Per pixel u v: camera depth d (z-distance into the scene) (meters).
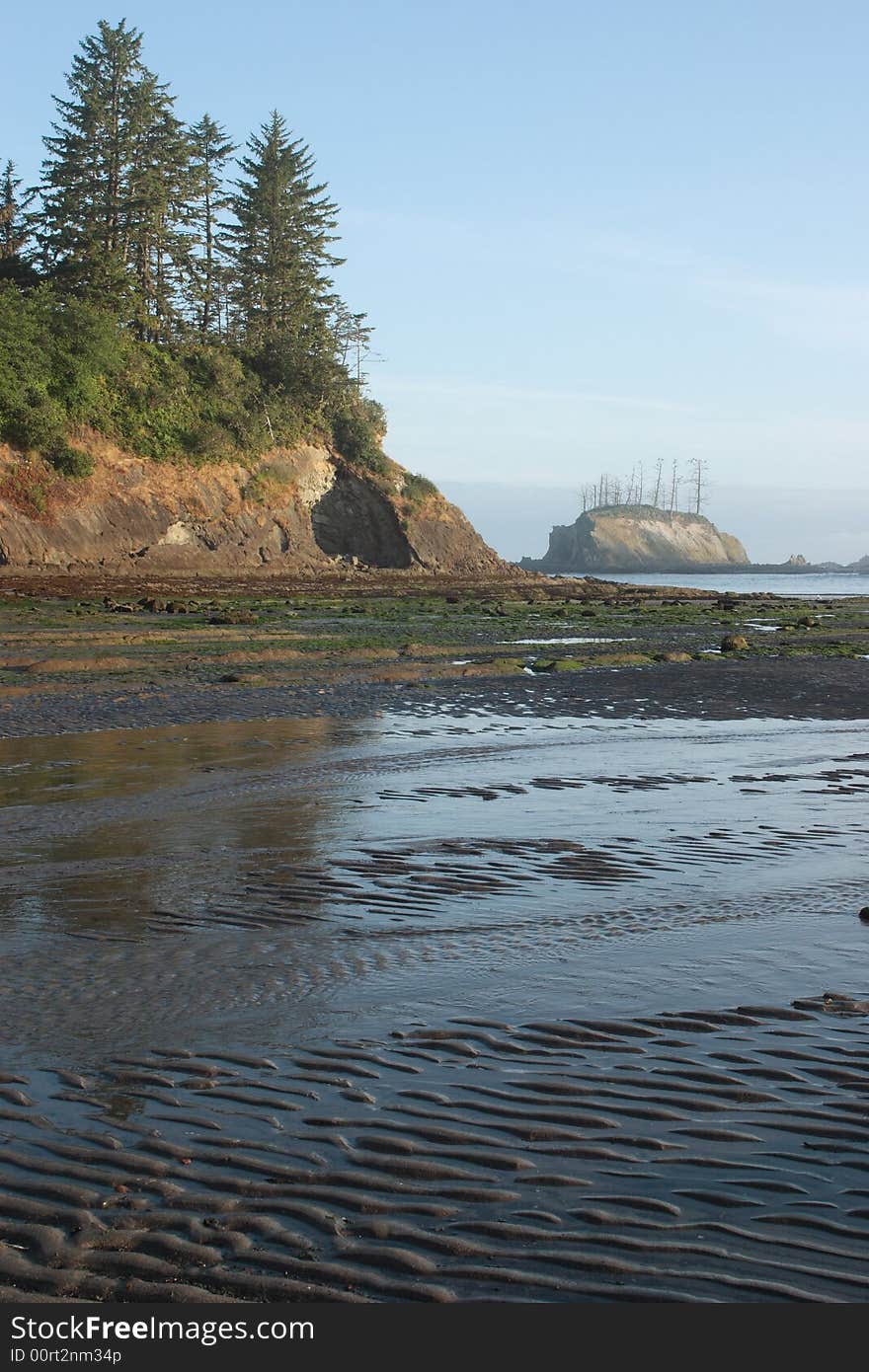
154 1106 5.11
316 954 7.29
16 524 68.06
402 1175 4.50
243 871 9.38
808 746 16.22
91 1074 5.47
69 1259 3.97
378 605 50.84
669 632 39.38
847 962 7.02
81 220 75.94
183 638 32.34
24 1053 5.72
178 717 18.67
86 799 12.34
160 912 8.24
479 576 84.75
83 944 7.52
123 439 75.56
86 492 71.94
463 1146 4.72
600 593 71.38
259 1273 3.89
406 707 20.08
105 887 8.90
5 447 68.81
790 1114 5.00
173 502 76.38
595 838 10.45
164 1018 6.21
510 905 8.37
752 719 19.09
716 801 12.19
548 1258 3.94
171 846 10.23
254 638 32.94
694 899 8.46
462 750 15.66
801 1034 5.89
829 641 35.84
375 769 14.20
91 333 72.88
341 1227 4.14
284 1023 6.13
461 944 7.48
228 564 78.75
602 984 6.69
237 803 12.10
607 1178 4.46
